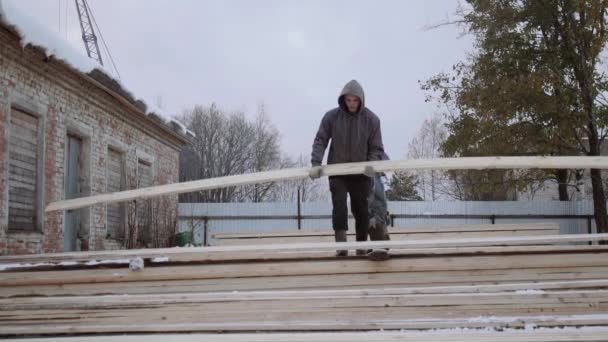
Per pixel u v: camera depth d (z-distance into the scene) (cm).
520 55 1536
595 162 352
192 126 3650
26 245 780
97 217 1035
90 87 970
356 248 362
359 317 359
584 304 360
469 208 1767
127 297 367
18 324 368
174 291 373
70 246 965
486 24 1572
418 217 1734
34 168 827
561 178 1922
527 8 1509
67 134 954
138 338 350
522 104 1464
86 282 377
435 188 2989
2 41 721
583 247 380
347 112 461
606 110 1466
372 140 467
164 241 1287
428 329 351
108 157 1110
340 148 459
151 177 1326
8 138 741
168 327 358
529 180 1633
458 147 1575
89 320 365
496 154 1516
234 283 373
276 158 3897
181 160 3538
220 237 866
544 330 345
